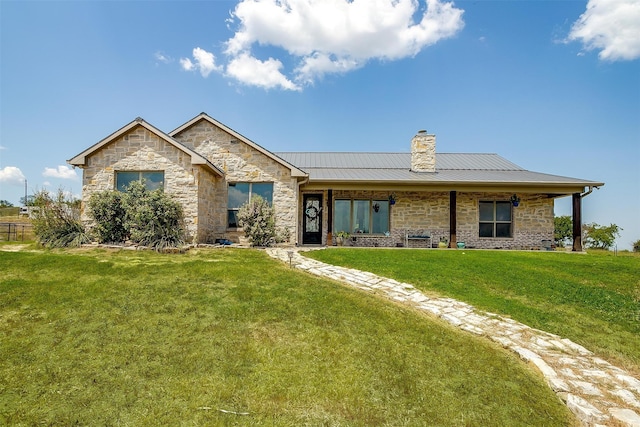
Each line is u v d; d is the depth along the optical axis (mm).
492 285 7555
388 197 14945
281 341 4238
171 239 10125
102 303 5176
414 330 4848
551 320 5859
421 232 14773
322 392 3289
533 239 14867
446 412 3148
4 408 2879
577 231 13594
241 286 6215
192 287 6070
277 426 2799
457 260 9852
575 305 6598
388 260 9570
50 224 10312
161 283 6242
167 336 4234
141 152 11094
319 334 4465
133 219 10219
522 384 3756
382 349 4207
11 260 7527
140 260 8141
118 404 2973
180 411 2912
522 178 14188
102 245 9984
